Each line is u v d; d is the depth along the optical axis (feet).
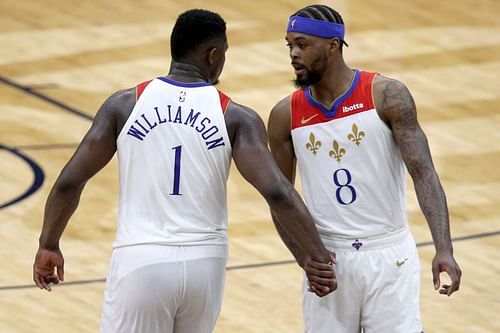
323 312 36.01
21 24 107.55
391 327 35.55
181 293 32.65
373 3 111.86
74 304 51.49
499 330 48.47
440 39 102.06
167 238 32.55
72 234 61.36
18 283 54.03
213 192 33.04
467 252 58.54
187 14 33.68
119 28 106.32
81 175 32.99
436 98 87.76
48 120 82.94
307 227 32.48
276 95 88.17
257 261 57.47
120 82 92.12
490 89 90.07
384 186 35.37
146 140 32.86
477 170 72.59
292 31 34.71
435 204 34.17
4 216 63.87
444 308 50.93
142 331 32.91
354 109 35.09
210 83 33.99
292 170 36.99
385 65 95.30
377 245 35.40
